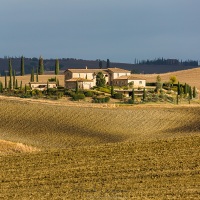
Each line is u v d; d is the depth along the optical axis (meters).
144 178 147.88
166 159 166.88
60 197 129.75
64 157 174.25
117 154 175.50
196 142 187.75
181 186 138.75
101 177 150.00
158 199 125.81
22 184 145.38
